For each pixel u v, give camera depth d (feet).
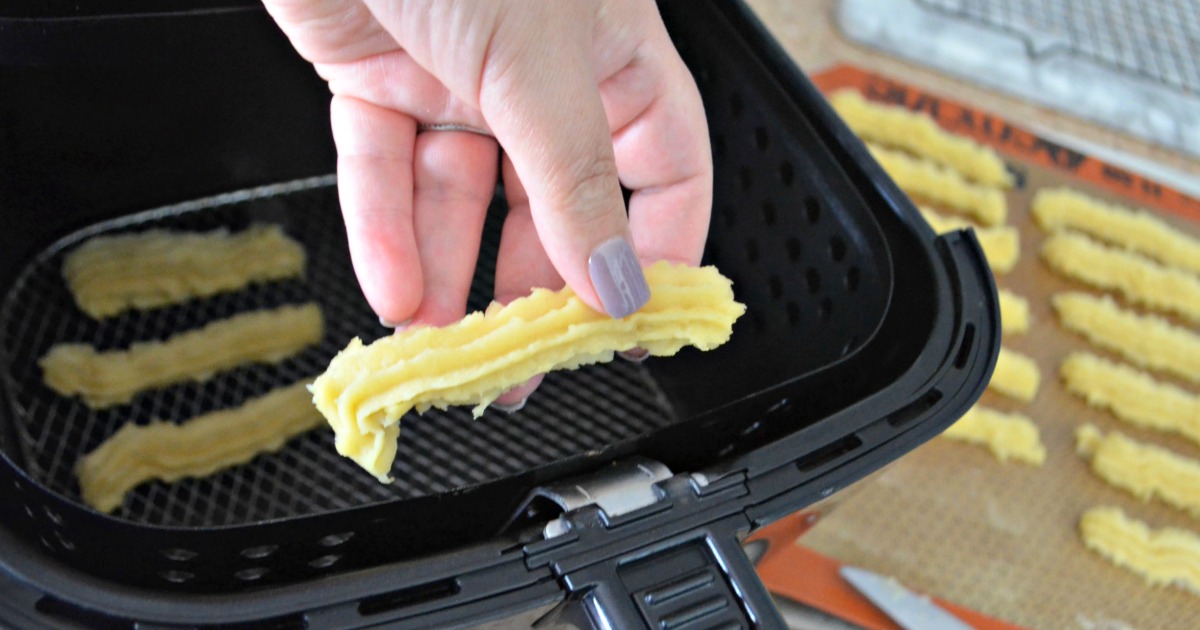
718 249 1.43
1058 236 1.71
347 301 1.46
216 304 1.44
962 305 1.14
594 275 1.08
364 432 1.07
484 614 0.95
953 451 1.53
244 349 1.39
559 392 1.40
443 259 1.28
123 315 1.41
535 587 0.96
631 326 1.12
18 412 1.32
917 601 1.40
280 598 0.93
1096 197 1.77
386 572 0.95
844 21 1.93
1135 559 1.47
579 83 1.07
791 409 1.18
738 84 1.34
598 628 0.97
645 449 1.09
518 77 1.05
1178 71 1.93
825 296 1.29
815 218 1.28
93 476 1.29
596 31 1.20
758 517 1.01
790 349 1.34
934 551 1.46
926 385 1.09
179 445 1.32
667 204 1.33
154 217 1.48
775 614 0.98
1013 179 1.77
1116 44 1.97
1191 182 1.81
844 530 1.46
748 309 1.40
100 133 1.39
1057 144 1.83
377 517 1.10
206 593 0.94
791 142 1.29
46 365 1.34
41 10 1.28
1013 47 1.92
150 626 0.92
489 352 1.08
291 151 1.50
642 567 0.98
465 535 1.05
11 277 1.39
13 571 0.92
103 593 0.92
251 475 1.33
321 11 1.21
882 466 1.05
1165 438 1.59
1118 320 1.65
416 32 1.08
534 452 1.36
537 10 1.04
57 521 0.99
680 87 1.29
